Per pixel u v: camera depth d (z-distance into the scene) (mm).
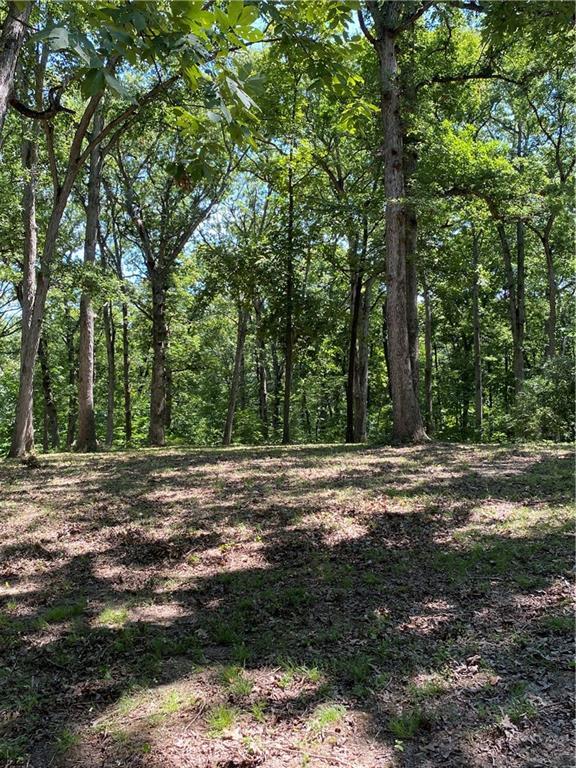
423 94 14562
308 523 6152
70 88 10945
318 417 35312
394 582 4496
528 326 29828
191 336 25391
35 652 3553
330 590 4391
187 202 20656
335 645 3488
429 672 3100
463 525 5883
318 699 2887
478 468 9086
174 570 5000
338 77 3158
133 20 1935
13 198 14852
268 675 3156
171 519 6465
